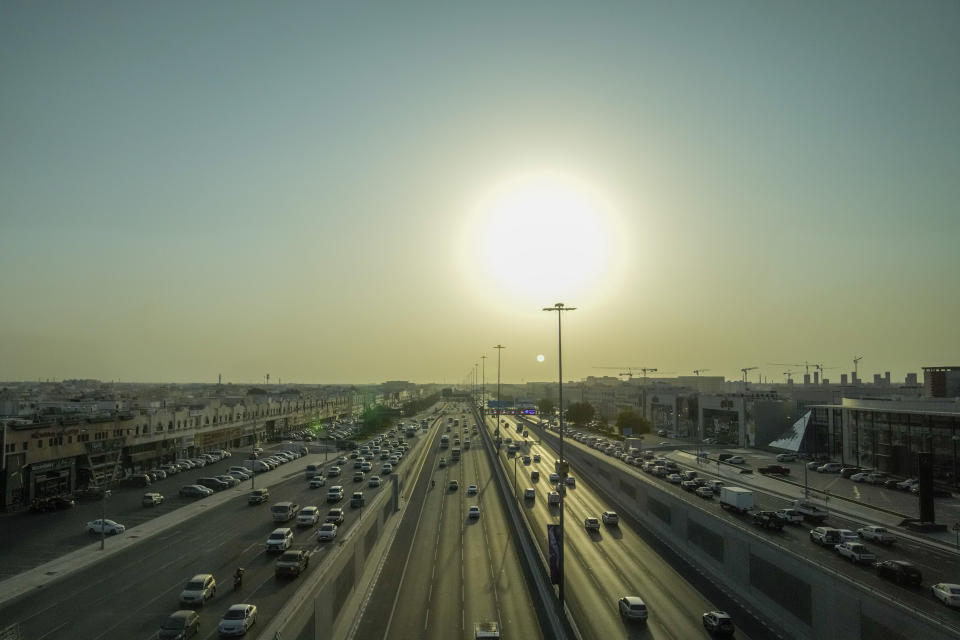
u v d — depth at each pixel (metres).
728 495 82.62
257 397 198.75
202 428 135.50
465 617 47.28
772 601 47.06
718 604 49.91
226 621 41.97
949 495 91.00
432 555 65.19
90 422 96.50
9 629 41.19
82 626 43.78
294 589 51.66
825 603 40.50
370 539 63.72
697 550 62.22
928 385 155.38
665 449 158.38
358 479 108.81
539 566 55.50
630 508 87.75
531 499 95.25
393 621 46.50
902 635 33.88
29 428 84.00
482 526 78.25
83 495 90.56
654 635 43.09
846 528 73.12
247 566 58.34
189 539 68.50
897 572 51.50
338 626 45.28
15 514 79.06
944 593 46.34
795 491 97.44
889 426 110.75
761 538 49.12
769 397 177.50
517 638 43.22
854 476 106.69
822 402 165.75
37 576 54.62
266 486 103.81
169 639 40.34
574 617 46.34
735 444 166.62
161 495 90.62
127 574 55.72
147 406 134.38
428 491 102.38
